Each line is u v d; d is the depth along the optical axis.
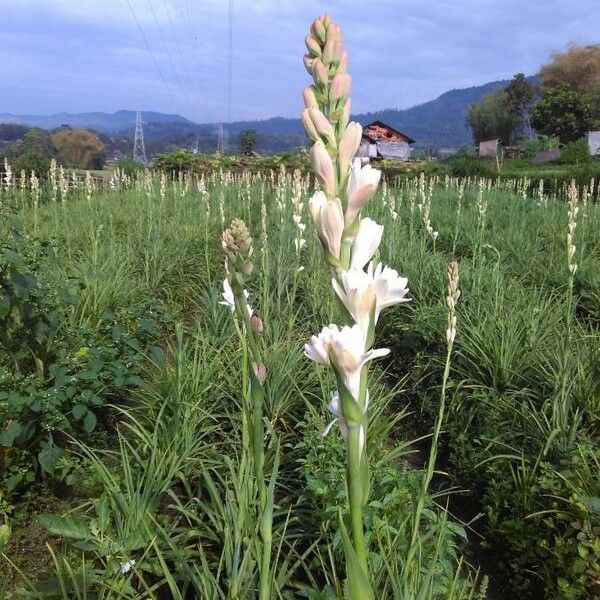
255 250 2.45
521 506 1.14
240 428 1.29
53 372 1.24
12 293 1.24
